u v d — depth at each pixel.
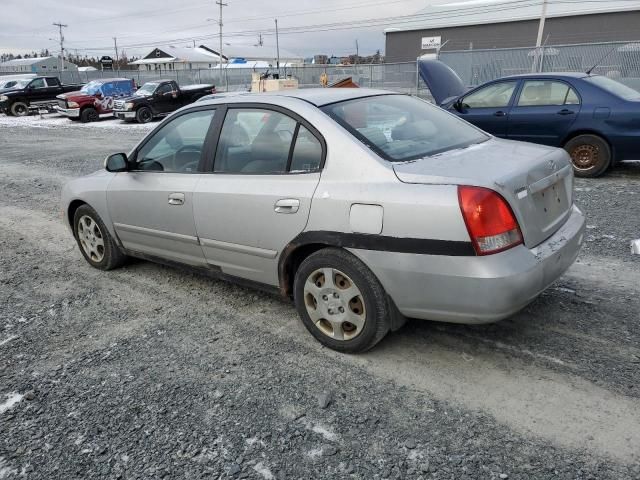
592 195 6.93
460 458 2.45
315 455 2.51
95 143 16.14
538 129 8.31
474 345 3.38
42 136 18.88
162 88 23.56
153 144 4.30
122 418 2.84
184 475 2.43
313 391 3.00
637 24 40.66
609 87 7.95
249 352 3.46
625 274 4.36
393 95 4.05
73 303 4.38
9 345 3.69
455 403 2.83
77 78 39.53
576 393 2.85
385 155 3.12
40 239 6.36
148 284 4.71
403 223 2.86
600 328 3.51
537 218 3.00
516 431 2.60
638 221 5.75
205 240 3.89
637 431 2.55
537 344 3.35
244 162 3.65
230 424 2.75
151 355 3.48
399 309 3.07
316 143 3.29
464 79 19.14
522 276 2.74
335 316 3.32
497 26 45.38
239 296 4.36
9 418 2.88
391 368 3.19
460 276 2.76
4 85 29.33
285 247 3.40
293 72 26.77
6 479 2.45
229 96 3.95
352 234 3.05
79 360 3.45
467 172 2.88
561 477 2.30
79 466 2.51
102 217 4.75
